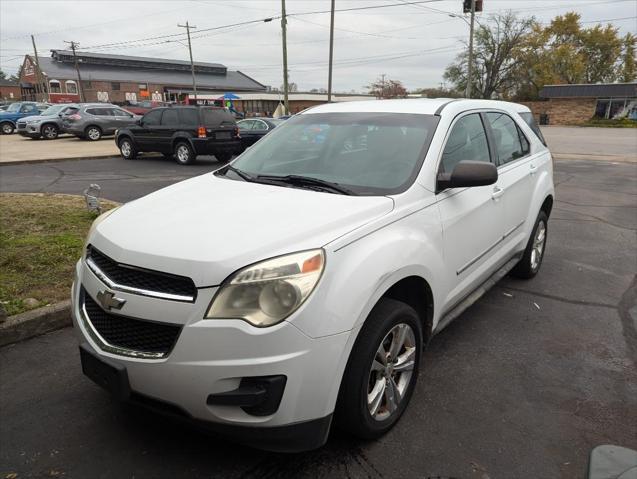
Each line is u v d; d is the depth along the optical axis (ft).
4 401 10.07
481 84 212.64
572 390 10.64
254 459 8.47
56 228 20.89
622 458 5.90
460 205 10.96
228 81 325.42
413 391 9.84
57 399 10.16
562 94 177.78
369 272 7.93
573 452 8.75
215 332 7.04
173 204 9.50
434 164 10.46
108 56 290.35
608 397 10.39
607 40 226.99
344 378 8.02
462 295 11.78
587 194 35.09
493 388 10.68
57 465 8.32
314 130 12.26
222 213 8.76
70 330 13.14
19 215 22.98
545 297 15.72
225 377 7.08
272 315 7.11
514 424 9.48
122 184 36.19
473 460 8.51
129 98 280.72
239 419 7.27
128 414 9.68
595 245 21.89
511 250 14.56
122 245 8.01
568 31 230.68
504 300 15.46
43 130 78.95
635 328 13.62
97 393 10.38
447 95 228.02
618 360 11.91
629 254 20.54
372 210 8.94
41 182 36.83
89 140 76.95
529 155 15.94
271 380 7.10
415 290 9.96
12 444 8.81
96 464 8.34
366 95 243.81
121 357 7.64
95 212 23.38
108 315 8.00
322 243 7.73
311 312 7.22
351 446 8.79
